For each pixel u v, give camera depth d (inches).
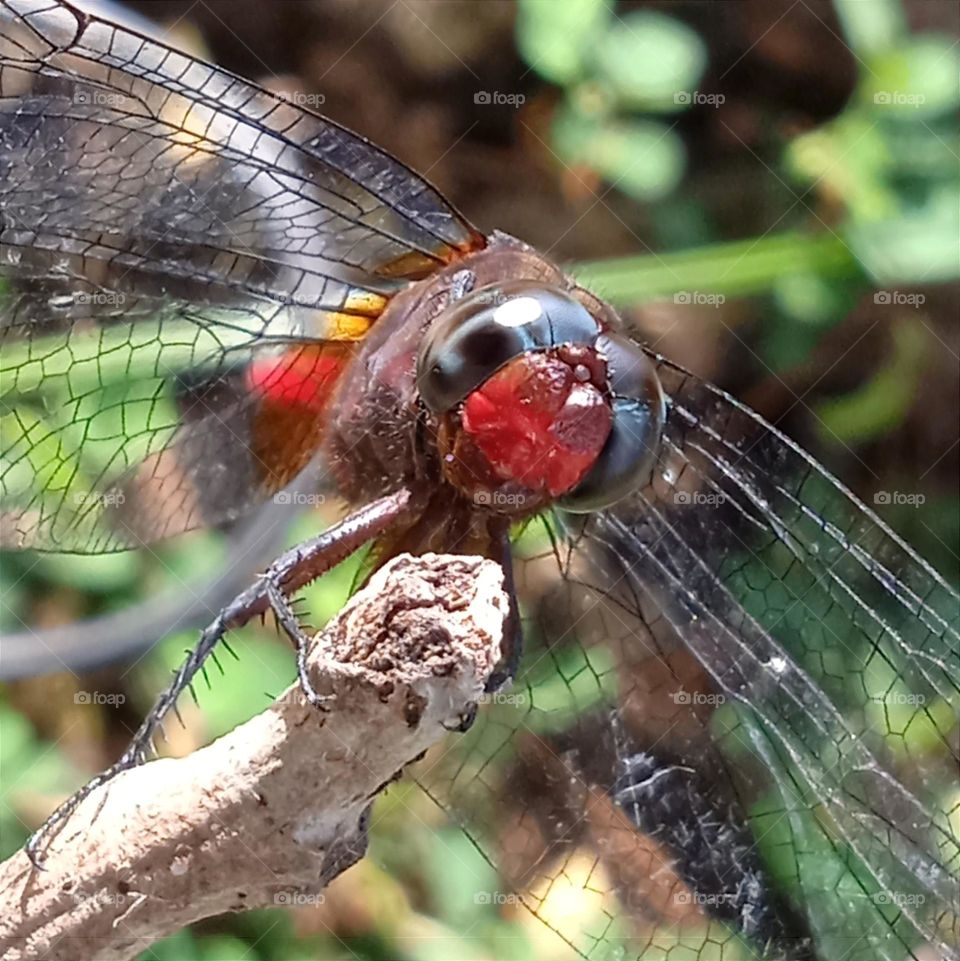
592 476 3.0
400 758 2.7
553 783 3.3
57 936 2.8
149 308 3.1
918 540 4.6
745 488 3.3
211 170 3.1
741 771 3.3
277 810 2.7
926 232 4.4
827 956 3.2
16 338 3.1
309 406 3.2
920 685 3.2
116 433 3.2
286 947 3.8
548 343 3.0
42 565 3.8
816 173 4.6
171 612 3.8
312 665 2.7
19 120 3.0
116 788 2.8
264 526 3.6
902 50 4.5
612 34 4.7
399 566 2.7
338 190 3.1
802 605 3.2
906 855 3.2
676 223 4.7
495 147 5.0
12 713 3.8
